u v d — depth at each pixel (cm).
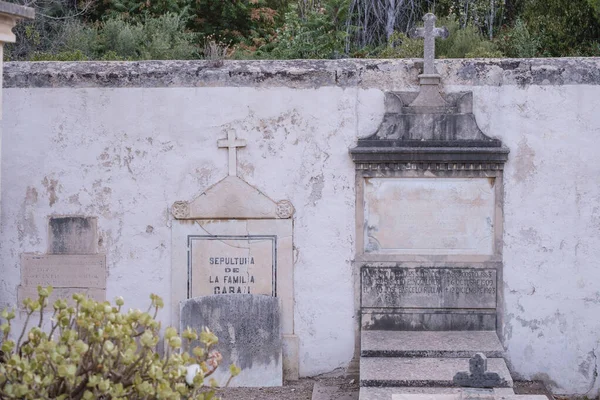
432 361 736
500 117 799
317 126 812
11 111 825
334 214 816
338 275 820
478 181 806
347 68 808
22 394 442
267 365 808
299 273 822
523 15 1661
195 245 824
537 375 810
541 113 796
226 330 808
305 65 812
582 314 804
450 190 809
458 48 1463
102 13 1789
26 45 1552
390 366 721
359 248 816
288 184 818
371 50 1659
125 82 818
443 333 805
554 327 807
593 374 806
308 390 796
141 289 830
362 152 797
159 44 1497
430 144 799
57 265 832
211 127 818
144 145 822
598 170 796
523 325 809
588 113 793
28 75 821
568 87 793
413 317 815
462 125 797
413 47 1373
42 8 1655
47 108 823
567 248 802
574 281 803
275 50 1532
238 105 816
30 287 834
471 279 809
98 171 826
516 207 804
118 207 827
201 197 822
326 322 822
